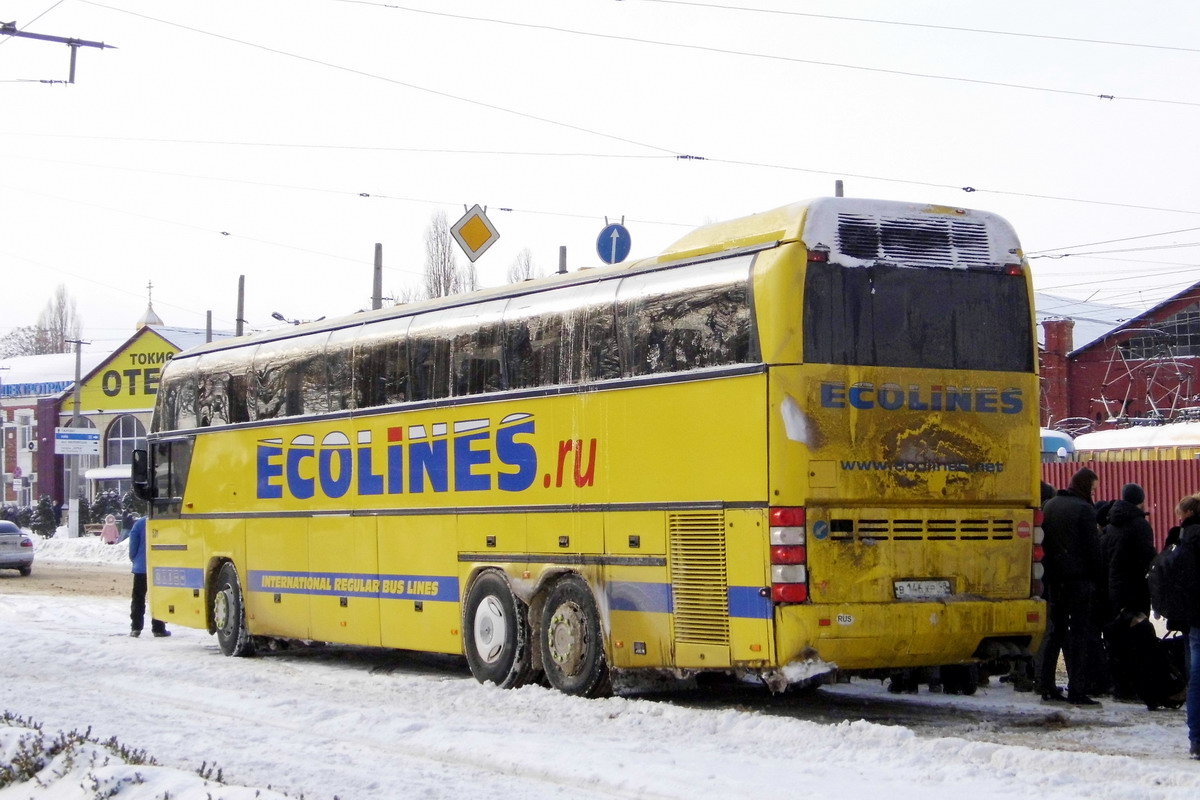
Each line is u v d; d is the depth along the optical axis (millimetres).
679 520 12203
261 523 18484
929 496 11797
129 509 66062
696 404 12102
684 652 12133
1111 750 10453
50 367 86938
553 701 13008
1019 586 12227
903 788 8797
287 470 18000
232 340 20016
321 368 17484
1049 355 54344
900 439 11703
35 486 84250
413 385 15867
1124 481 26750
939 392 11914
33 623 23812
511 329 14453
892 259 11859
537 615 14156
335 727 11859
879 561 11555
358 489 16688
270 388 18469
